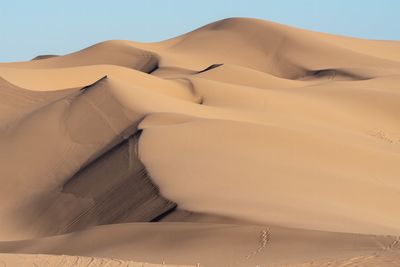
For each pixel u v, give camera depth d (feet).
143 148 144.56
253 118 206.08
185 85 246.68
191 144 146.61
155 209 111.96
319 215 96.94
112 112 181.47
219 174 125.29
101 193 137.18
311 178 127.44
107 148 165.78
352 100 255.50
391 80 303.89
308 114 237.86
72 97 194.80
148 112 178.40
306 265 64.90
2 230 143.74
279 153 146.10
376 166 152.05
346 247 73.82
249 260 75.46
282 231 82.43
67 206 141.90
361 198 120.88
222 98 236.63
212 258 79.15
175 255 82.33
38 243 104.53
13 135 181.98
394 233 86.79
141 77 258.57
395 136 237.25
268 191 114.93
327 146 152.97
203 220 95.81
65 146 173.27
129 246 89.81
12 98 232.53
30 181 162.61
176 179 123.65
